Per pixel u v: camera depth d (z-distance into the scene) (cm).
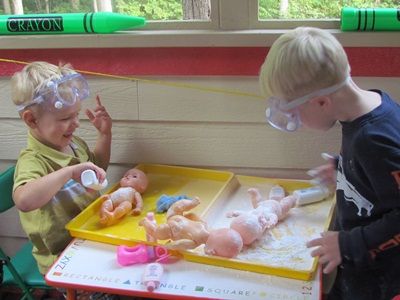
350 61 150
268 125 162
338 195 124
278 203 140
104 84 167
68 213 152
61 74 148
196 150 169
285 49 111
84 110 171
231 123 164
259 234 128
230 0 155
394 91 151
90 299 146
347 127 113
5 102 175
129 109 168
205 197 155
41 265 155
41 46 164
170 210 138
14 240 194
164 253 125
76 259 128
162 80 163
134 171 161
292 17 158
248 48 154
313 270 116
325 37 112
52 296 190
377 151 107
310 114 115
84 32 162
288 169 165
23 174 143
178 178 168
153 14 166
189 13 163
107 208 144
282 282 116
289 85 111
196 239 124
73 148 160
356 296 126
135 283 118
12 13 177
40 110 145
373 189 112
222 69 158
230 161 168
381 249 112
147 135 171
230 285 116
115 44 159
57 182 139
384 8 148
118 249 127
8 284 162
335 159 138
